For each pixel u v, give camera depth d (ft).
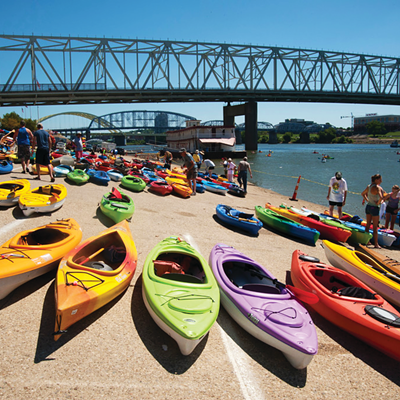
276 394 13.23
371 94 349.41
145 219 32.19
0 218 25.62
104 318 16.33
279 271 24.76
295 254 23.94
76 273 16.20
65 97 239.71
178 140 201.16
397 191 37.55
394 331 15.44
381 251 33.83
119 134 614.34
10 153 57.57
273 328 14.90
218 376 13.70
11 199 27.40
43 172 44.70
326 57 337.72
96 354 13.93
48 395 11.75
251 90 303.27
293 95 325.83
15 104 245.86
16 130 42.63
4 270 15.56
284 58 321.52
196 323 14.19
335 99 350.64
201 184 52.21
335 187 40.04
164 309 14.90
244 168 54.03
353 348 16.89
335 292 20.34
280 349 14.73
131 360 13.87
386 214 38.83
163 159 135.33
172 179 53.83
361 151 306.76
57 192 31.32
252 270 21.34
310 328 15.28
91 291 15.07
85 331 15.24
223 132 176.76
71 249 19.81
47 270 18.12
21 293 17.25
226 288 18.08
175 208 38.55
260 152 293.02
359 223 38.78
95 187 42.47
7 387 11.84
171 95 277.85
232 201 48.67
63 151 68.69
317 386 14.01
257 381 13.74
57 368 12.94
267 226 37.63
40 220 26.71
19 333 14.46
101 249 20.65
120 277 17.16
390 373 15.43
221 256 21.71
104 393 12.13
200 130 173.06
